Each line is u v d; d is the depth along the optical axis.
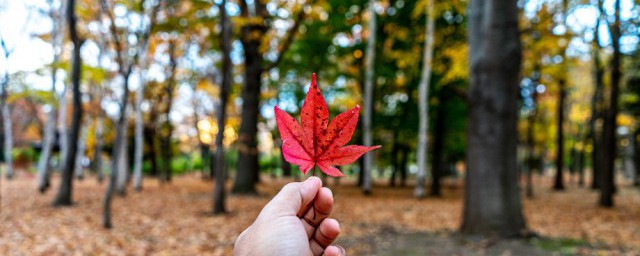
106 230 6.96
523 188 21.08
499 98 6.53
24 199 10.80
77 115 9.82
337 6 14.30
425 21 14.83
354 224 8.42
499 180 6.51
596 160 20.30
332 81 14.45
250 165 13.13
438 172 15.91
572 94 21.45
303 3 10.83
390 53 15.80
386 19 15.47
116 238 6.38
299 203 0.92
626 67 17.23
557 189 19.81
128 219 8.13
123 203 10.76
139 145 15.45
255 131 13.23
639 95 17.86
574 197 16.06
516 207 6.55
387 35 16.05
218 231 7.31
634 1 7.86
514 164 6.60
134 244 6.08
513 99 6.58
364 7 15.33
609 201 12.26
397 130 17.25
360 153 0.72
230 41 8.82
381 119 16.80
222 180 9.22
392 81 17.00
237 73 15.78
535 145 23.83
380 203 12.52
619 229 8.25
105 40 11.83
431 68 15.34
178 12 10.36
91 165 28.98
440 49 15.00
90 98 17.53
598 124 22.23
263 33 12.61
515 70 6.57
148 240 6.42
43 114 22.22
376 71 14.89
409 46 15.37
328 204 0.92
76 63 9.47
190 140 25.92
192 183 20.92
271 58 15.53
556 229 8.14
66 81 12.30
